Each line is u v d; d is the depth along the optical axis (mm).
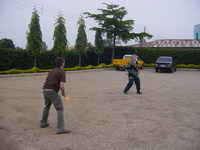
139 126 4910
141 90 10164
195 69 23484
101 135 4316
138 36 27828
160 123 5160
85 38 24922
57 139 4066
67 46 22438
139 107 6781
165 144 3900
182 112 6223
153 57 28469
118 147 3742
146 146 3805
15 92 8977
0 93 8672
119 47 29547
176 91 9938
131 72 9023
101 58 29812
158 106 6945
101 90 9945
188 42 34688
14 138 4078
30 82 12180
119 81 13359
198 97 8523
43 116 4746
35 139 4051
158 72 20922
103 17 25922
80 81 13156
